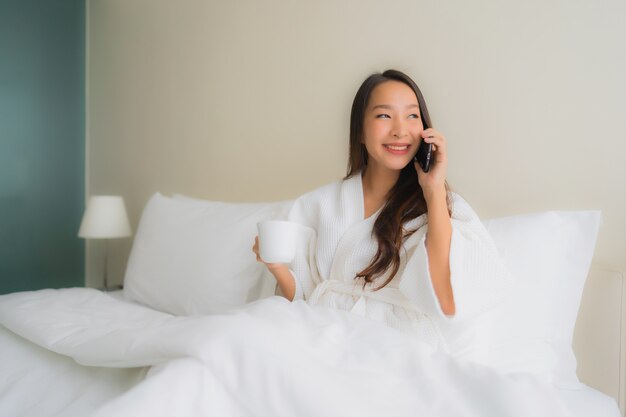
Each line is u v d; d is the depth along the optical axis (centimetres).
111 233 231
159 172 251
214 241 156
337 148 177
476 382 80
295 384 74
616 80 121
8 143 264
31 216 274
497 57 140
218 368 77
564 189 130
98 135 289
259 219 157
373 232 118
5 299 145
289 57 191
